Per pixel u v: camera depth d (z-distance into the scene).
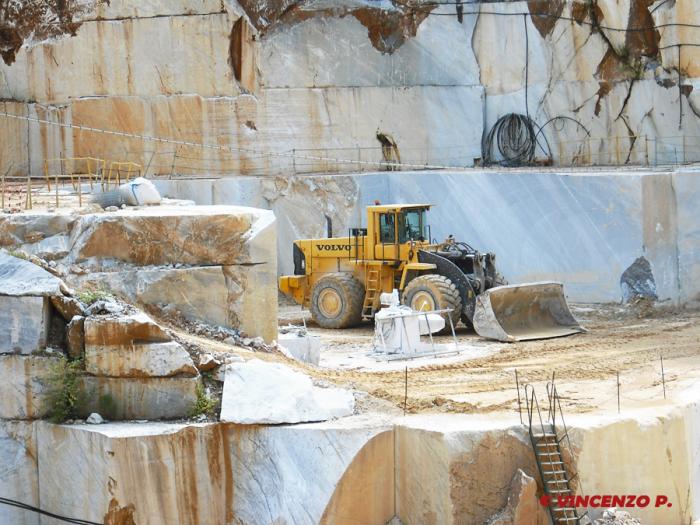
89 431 18.14
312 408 18.03
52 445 18.69
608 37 39.75
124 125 40.69
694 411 19.23
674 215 32.66
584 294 33.19
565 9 40.25
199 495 17.89
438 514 17.03
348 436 17.27
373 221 31.62
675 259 32.69
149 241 21.81
